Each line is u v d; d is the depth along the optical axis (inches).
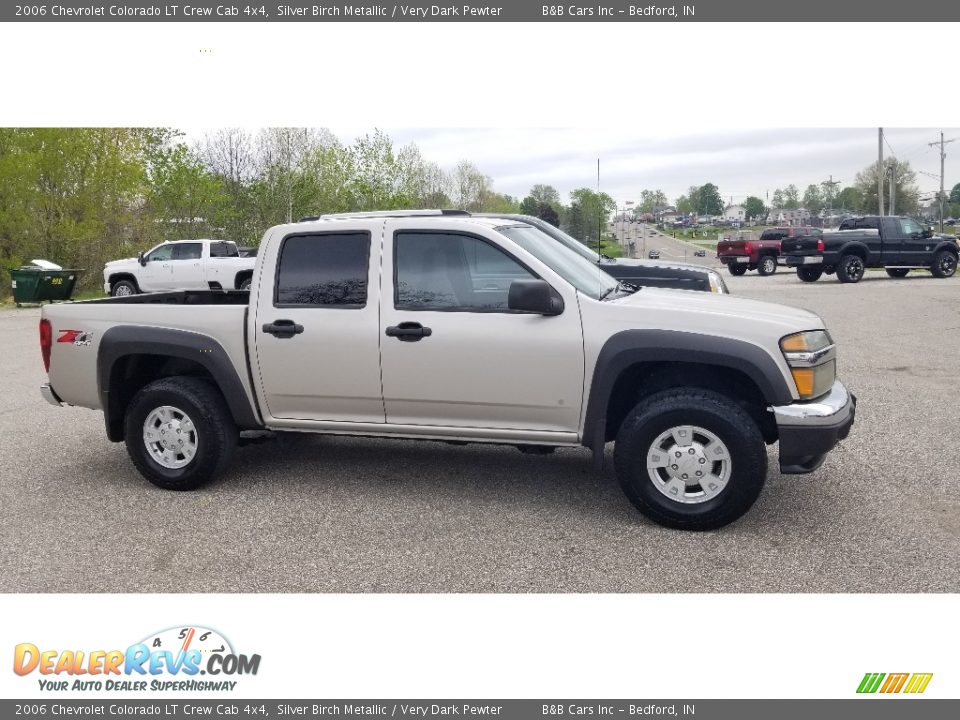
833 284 1034.1
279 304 227.6
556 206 2103.8
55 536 204.5
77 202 1141.7
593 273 231.3
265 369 228.5
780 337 195.8
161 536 203.8
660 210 6264.8
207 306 232.7
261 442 273.3
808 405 195.0
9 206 1096.2
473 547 194.2
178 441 235.6
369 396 222.5
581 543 195.6
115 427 245.1
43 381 429.7
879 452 264.8
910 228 1070.4
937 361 436.5
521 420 214.1
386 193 1542.8
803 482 236.2
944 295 826.8
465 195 2133.4
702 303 211.8
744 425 193.8
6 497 234.1
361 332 219.6
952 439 278.7
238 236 1418.6
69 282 981.8
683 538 197.8
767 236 1369.3
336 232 225.0
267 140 1449.3
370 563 186.1
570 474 247.9
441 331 213.9
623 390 214.2
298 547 195.6
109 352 237.6
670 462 200.5
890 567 179.8
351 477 247.4
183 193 1316.4
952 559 183.0
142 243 1242.6
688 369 212.1
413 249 219.1
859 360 443.5
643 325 202.4
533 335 208.4
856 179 3376.0
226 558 190.1
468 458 266.1
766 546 191.9
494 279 213.9
